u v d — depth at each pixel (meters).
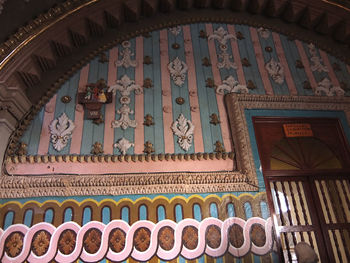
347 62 4.33
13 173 2.99
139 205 2.94
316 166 3.49
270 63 4.12
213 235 2.90
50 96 3.50
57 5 3.68
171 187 3.04
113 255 2.74
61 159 3.09
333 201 3.31
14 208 2.82
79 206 2.89
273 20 4.51
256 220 3.01
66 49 3.73
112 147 3.25
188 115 3.54
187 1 4.24
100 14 3.86
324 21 4.38
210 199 3.04
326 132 3.66
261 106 3.64
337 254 3.26
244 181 3.14
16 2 3.51
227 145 3.39
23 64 3.34
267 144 3.47
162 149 3.29
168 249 2.81
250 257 2.86
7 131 3.10
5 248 2.67
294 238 3.08
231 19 4.44
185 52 4.04
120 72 3.77
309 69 4.19
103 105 3.51
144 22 4.21
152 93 3.65
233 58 4.09
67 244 2.74
